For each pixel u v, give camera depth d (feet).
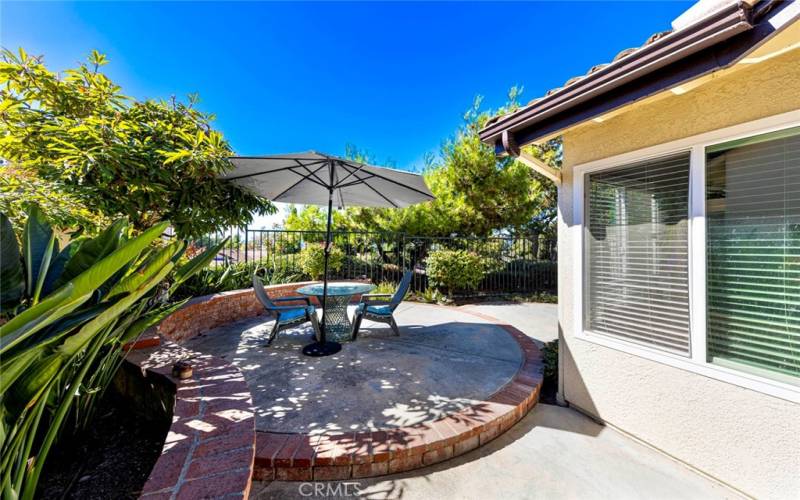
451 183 33.96
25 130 11.31
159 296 9.71
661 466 8.70
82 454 7.32
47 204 8.18
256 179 16.47
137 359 9.61
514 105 31.24
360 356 15.31
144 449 7.66
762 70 7.25
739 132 7.56
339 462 8.25
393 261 38.47
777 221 7.22
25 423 4.20
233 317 21.67
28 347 3.75
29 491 4.80
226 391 7.89
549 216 49.90
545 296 32.07
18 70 11.18
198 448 5.86
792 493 6.97
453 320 22.54
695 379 8.40
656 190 9.16
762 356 7.48
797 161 6.94
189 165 13.75
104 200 11.98
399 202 20.88
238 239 26.04
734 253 7.85
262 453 8.31
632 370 9.71
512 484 8.15
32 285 5.06
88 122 11.94
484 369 13.79
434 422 9.73
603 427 10.43
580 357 11.18
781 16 5.26
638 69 6.90
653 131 9.09
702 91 8.17
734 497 7.64
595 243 10.73
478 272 30.71
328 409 10.48
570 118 8.73
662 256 9.07
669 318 8.96
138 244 3.62
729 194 7.89
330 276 33.94
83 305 5.25
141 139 13.93
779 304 7.24
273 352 15.83
